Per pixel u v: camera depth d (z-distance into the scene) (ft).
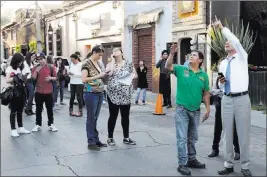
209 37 38.65
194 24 43.37
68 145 22.34
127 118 22.41
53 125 26.81
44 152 20.74
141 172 17.12
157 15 49.42
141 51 56.29
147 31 54.13
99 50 21.20
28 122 30.37
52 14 93.97
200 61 17.15
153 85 51.88
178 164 17.89
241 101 16.22
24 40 123.34
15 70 24.79
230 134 16.74
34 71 26.22
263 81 35.94
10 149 21.44
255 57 38.70
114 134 25.23
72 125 28.84
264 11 37.96
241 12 38.58
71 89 33.47
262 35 38.45
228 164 16.92
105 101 41.42
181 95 16.94
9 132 26.17
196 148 21.47
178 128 16.99
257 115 31.63
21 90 24.90
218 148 19.83
